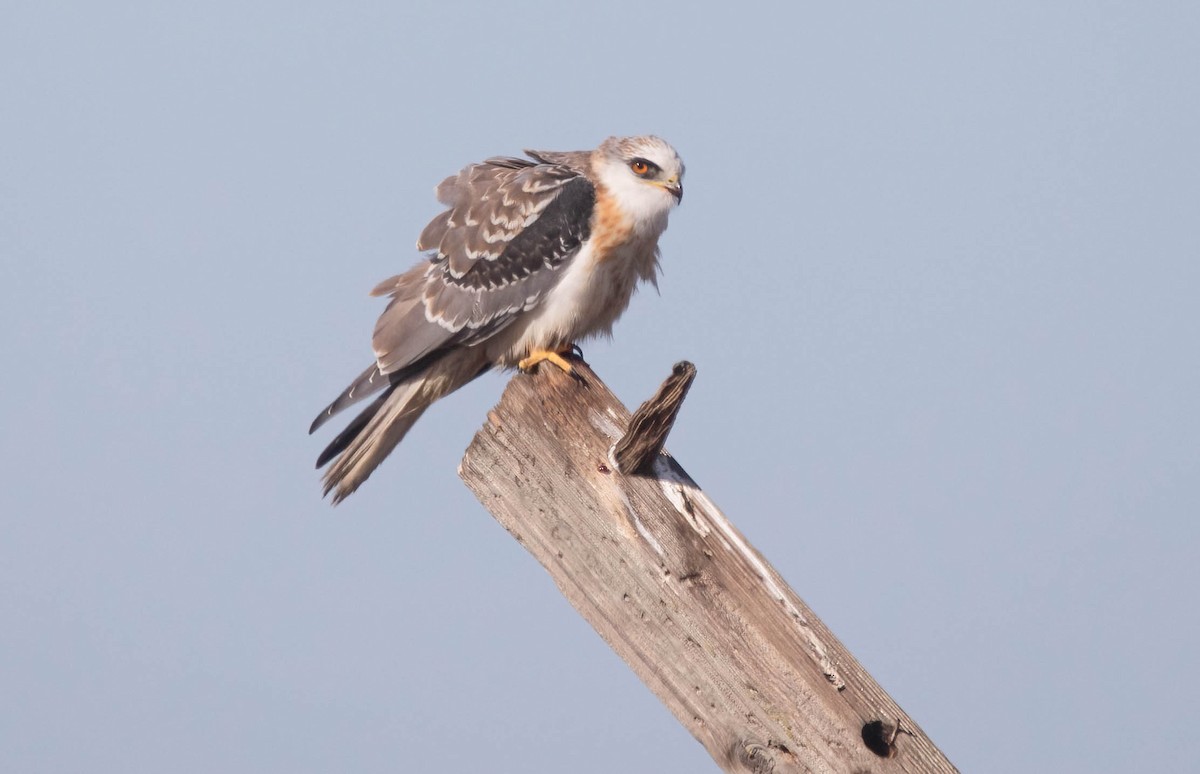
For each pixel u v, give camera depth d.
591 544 7.72
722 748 7.44
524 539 7.98
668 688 7.58
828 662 7.22
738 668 7.36
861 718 7.18
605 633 7.75
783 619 7.30
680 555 7.50
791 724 7.26
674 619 7.50
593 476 7.69
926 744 7.13
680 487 7.66
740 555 7.45
